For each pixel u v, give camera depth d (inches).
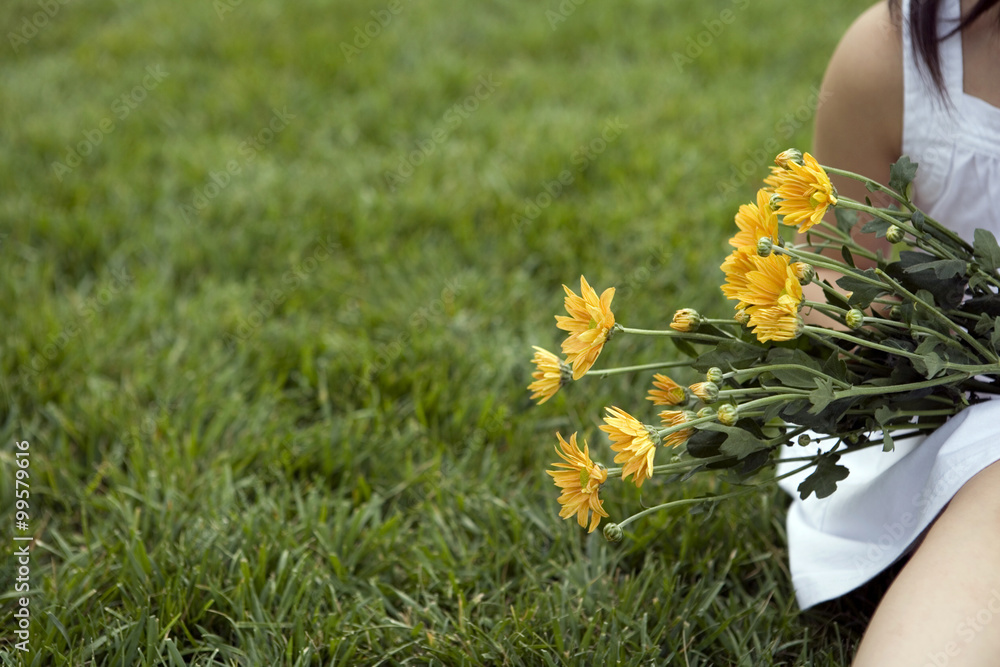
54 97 158.2
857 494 57.6
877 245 63.7
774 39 180.7
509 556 68.5
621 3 205.2
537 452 80.7
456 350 92.7
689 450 48.3
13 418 83.0
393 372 91.7
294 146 142.6
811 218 44.2
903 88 55.6
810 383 45.6
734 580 66.7
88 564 67.4
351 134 144.6
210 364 92.1
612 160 132.6
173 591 63.6
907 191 47.1
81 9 209.8
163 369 91.4
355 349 93.5
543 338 95.1
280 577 65.1
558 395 85.7
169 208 122.6
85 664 59.2
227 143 142.2
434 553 70.7
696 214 117.0
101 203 125.2
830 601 63.4
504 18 201.9
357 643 61.8
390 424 84.8
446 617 63.9
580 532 72.4
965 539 44.0
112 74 170.2
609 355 92.2
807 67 167.8
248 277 109.2
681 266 106.4
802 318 43.9
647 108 151.3
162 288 104.3
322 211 122.0
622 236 113.7
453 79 165.5
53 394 86.9
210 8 208.2
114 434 82.5
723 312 97.3
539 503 75.9
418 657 60.4
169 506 71.4
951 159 54.7
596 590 65.4
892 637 42.1
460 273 107.6
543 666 59.4
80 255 112.0
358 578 67.5
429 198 122.8
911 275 47.6
